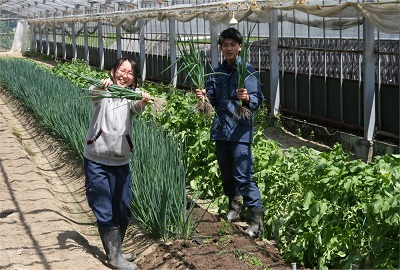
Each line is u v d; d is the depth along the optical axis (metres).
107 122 5.97
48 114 13.46
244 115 6.63
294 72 14.58
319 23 13.52
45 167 11.48
